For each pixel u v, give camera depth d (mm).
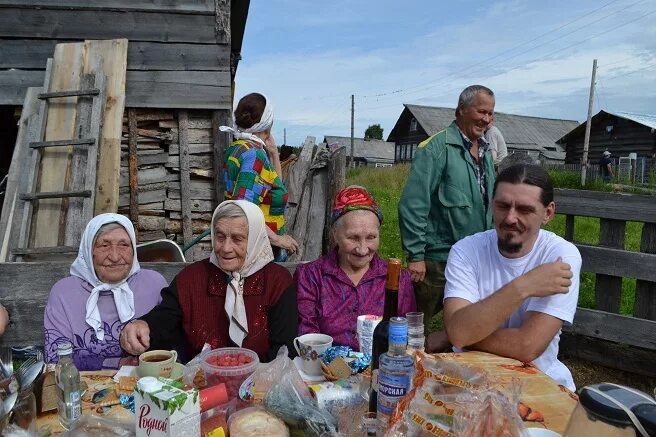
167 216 5293
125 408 1503
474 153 3281
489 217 3291
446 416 1134
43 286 2932
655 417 887
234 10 7227
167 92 5059
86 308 2348
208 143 5250
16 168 4473
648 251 3609
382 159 57375
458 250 2369
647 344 3602
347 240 2307
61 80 4691
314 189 5176
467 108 3135
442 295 3367
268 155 3951
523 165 2156
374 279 2377
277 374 1495
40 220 4242
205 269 2320
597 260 3768
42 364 1503
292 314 2281
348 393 1568
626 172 19047
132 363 2111
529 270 2184
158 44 5031
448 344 2400
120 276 2393
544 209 2141
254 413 1347
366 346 1916
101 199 4539
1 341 2742
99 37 4980
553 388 1686
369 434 1339
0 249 4180
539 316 2045
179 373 1668
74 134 4512
